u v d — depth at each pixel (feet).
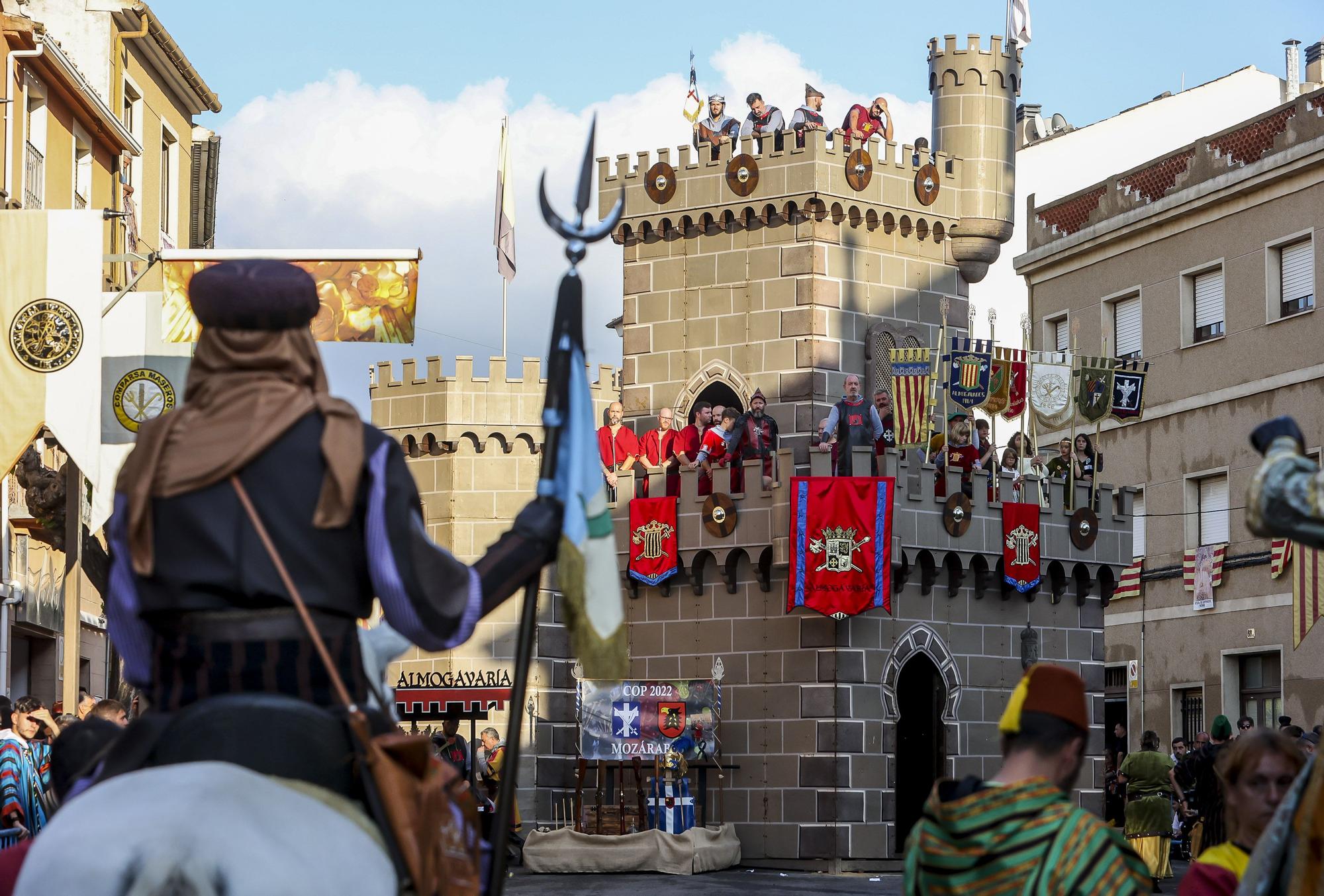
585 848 96.58
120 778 14.38
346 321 65.46
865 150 114.73
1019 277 181.16
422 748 15.65
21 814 45.37
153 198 132.98
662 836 97.14
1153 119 179.83
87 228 68.39
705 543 107.96
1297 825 15.87
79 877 13.26
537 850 96.37
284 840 13.88
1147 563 146.72
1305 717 128.47
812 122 113.60
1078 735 18.19
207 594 15.28
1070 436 156.56
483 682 123.13
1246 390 136.87
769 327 113.80
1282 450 15.72
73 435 67.92
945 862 17.69
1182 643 141.59
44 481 83.76
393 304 65.05
